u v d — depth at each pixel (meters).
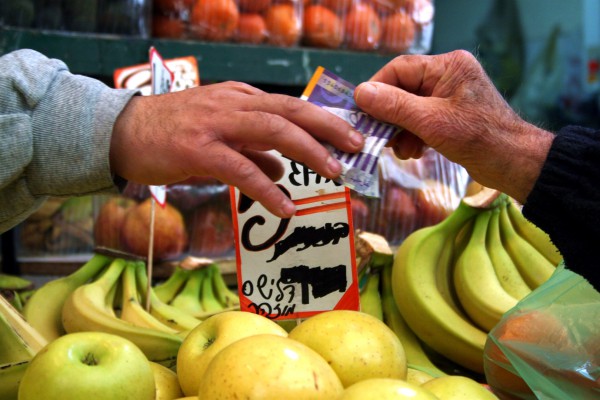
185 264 1.34
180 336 0.98
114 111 0.77
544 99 3.60
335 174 0.72
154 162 0.75
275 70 1.91
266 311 0.89
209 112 0.74
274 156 0.83
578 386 0.71
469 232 1.11
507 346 0.76
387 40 2.02
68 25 1.78
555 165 0.74
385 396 0.52
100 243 1.66
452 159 0.81
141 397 0.64
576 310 0.76
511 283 1.03
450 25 3.89
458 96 0.79
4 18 1.72
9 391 0.72
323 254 0.88
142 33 1.83
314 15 1.94
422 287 1.00
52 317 1.08
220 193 1.71
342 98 0.80
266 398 0.54
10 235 1.69
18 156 0.74
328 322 0.69
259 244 0.89
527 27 3.71
